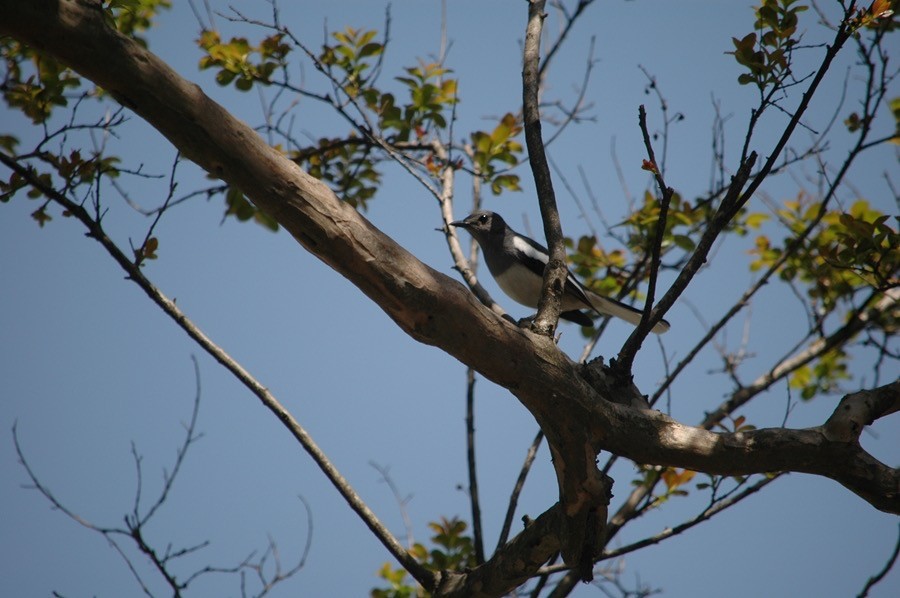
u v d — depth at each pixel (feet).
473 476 34.68
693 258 26.53
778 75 26.43
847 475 23.94
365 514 27.76
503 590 26.78
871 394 24.38
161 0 39.52
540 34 34.04
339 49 38.65
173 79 19.10
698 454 24.12
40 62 30.55
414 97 38.96
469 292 22.53
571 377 23.58
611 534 31.65
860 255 30.86
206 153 19.84
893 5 28.12
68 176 26.73
